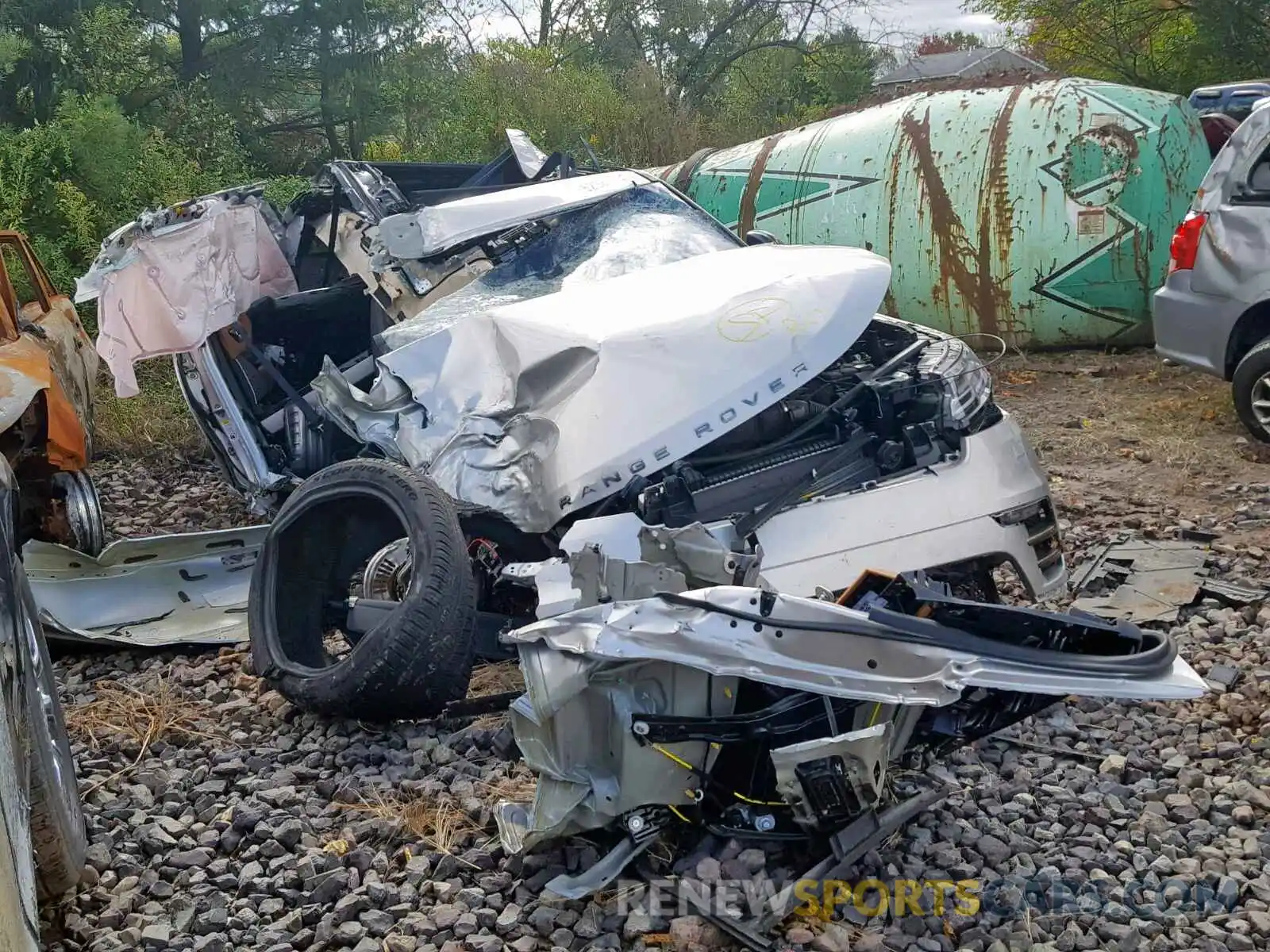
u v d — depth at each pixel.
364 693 4.17
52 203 12.03
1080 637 3.36
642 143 19.62
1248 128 7.89
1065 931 3.13
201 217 6.47
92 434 8.11
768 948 3.03
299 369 6.88
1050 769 4.03
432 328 5.50
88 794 3.96
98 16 17.66
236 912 3.31
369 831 3.66
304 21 20.08
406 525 4.30
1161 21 17.52
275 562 4.58
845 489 4.51
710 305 4.70
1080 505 6.89
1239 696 4.45
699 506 4.36
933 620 3.36
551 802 3.34
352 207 6.82
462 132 18.27
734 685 3.32
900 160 10.79
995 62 32.19
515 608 4.57
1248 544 6.11
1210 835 3.59
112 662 5.25
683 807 3.38
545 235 6.23
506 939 3.15
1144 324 10.33
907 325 5.44
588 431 4.30
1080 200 10.07
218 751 4.27
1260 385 7.77
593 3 29.11
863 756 3.13
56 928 3.22
